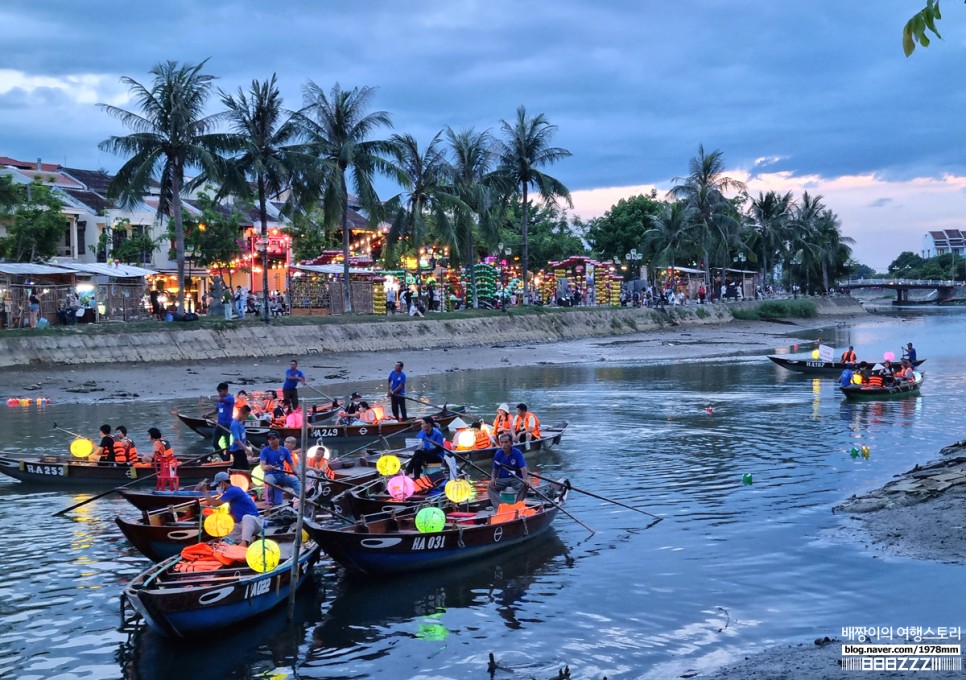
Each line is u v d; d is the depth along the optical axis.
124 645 11.13
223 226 55.44
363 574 13.56
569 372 45.75
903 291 158.50
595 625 11.55
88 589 13.12
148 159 41.19
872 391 33.84
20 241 49.00
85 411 30.83
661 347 60.12
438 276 68.12
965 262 167.00
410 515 14.62
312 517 14.94
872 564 13.36
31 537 15.82
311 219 65.94
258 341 45.41
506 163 63.28
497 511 15.48
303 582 13.24
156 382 37.12
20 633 11.49
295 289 54.06
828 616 11.45
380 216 52.03
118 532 16.19
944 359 50.62
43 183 54.56
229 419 21.02
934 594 11.95
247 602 11.48
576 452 23.50
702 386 39.09
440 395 36.41
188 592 10.78
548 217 95.62
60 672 10.39
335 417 26.89
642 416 30.06
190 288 55.38
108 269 45.81
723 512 16.95
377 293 56.69
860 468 20.78
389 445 25.25
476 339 56.88
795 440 24.81
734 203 104.56
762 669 9.73
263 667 10.48
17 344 37.72
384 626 11.67
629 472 20.84
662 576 13.34
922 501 16.31
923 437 24.88
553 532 15.95
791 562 13.71
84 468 19.58
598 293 77.44
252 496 16.14
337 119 49.16
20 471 19.89
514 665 10.40
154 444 19.09
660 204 98.50
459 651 10.84
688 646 10.77
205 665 10.55
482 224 60.19
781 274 118.00
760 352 57.97
